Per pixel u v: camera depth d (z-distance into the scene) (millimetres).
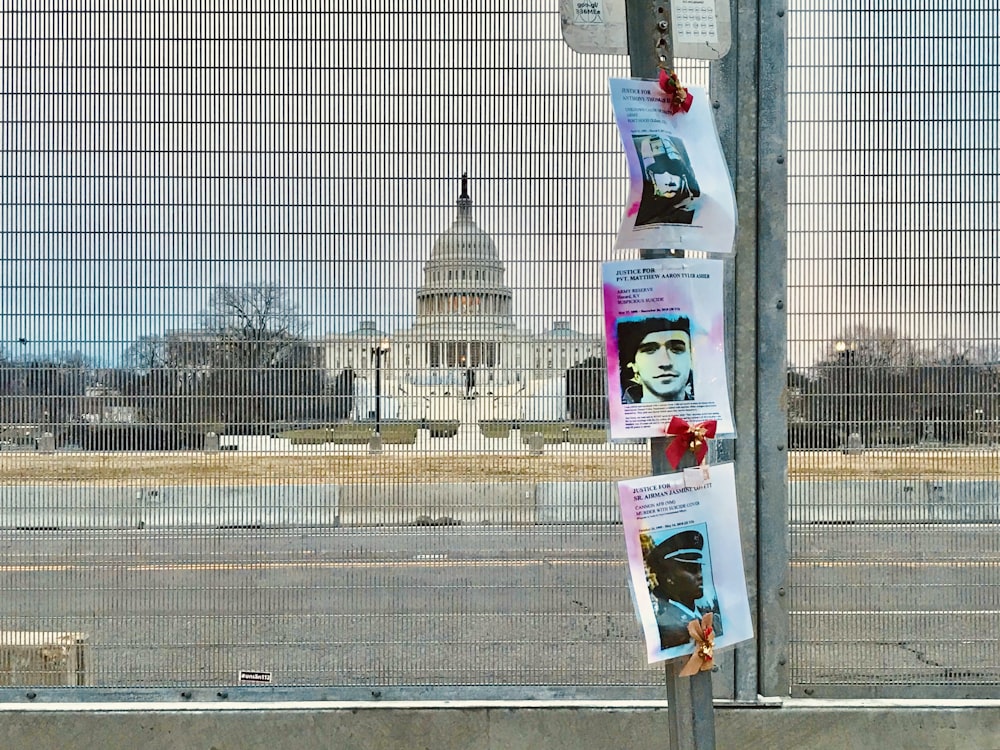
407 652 3100
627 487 2029
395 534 3121
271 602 3115
